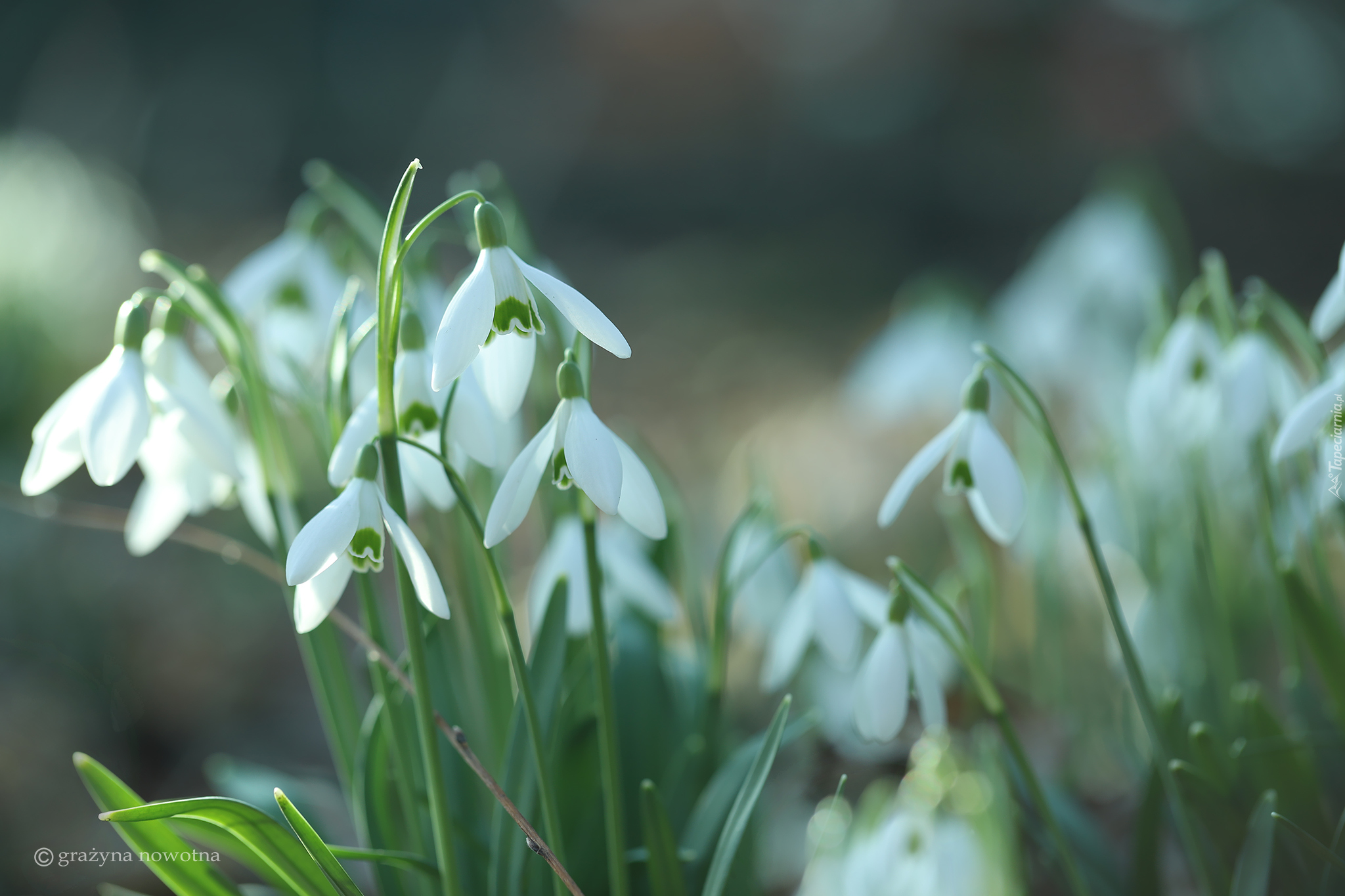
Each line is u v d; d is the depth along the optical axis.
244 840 0.54
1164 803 0.60
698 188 4.88
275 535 0.58
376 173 5.34
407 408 0.55
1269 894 0.59
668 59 5.19
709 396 2.38
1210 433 0.62
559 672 0.57
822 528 1.33
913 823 0.61
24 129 5.36
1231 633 0.66
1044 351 0.90
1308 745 0.58
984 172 4.54
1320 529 0.62
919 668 0.58
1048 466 0.77
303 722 1.12
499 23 5.71
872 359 0.97
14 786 0.87
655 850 0.57
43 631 1.08
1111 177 0.92
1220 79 4.66
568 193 4.92
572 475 0.53
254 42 5.91
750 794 0.57
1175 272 0.89
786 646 0.60
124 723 1.02
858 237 4.14
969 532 0.68
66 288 1.98
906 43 4.87
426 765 0.56
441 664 0.60
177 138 5.49
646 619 0.63
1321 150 4.45
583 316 0.52
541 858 0.58
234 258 3.50
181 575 1.26
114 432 0.55
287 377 0.61
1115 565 0.83
